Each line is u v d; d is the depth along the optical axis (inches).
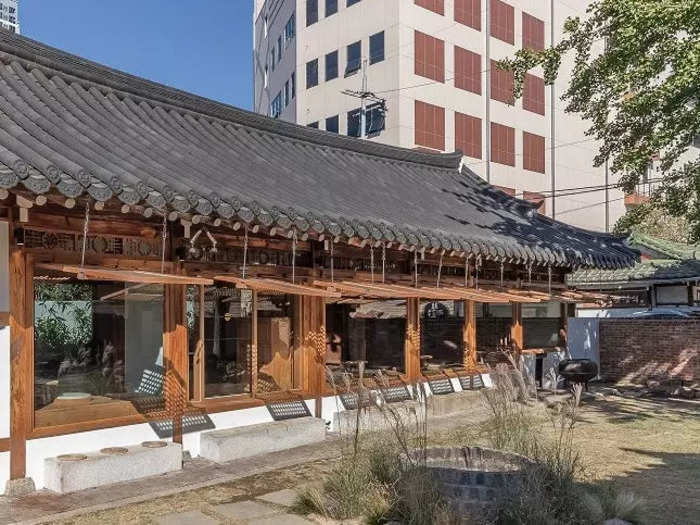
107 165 262.1
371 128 1225.4
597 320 666.2
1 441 254.7
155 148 340.5
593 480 285.3
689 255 839.7
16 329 259.8
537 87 1455.5
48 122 298.7
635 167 451.8
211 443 314.3
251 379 356.5
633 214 521.3
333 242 373.1
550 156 1471.5
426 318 484.4
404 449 254.7
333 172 478.9
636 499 245.4
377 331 437.1
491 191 656.4
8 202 252.1
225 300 347.6
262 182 357.4
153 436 305.9
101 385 296.5
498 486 231.1
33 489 259.8
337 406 397.1
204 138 414.3
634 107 422.0
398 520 227.6
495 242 450.9
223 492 265.6
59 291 283.6
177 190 266.8
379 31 1230.3
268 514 238.8
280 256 375.2
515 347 548.7
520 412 324.8
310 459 318.3
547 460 250.4
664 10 371.2
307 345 387.2
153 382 314.5
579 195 1507.1
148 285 313.9
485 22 1346.0
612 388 602.2
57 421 276.8
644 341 636.7
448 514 213.3
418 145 1206.3
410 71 1206.9
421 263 468.8
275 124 494.9
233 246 349.1
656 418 448.1
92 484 265.3
